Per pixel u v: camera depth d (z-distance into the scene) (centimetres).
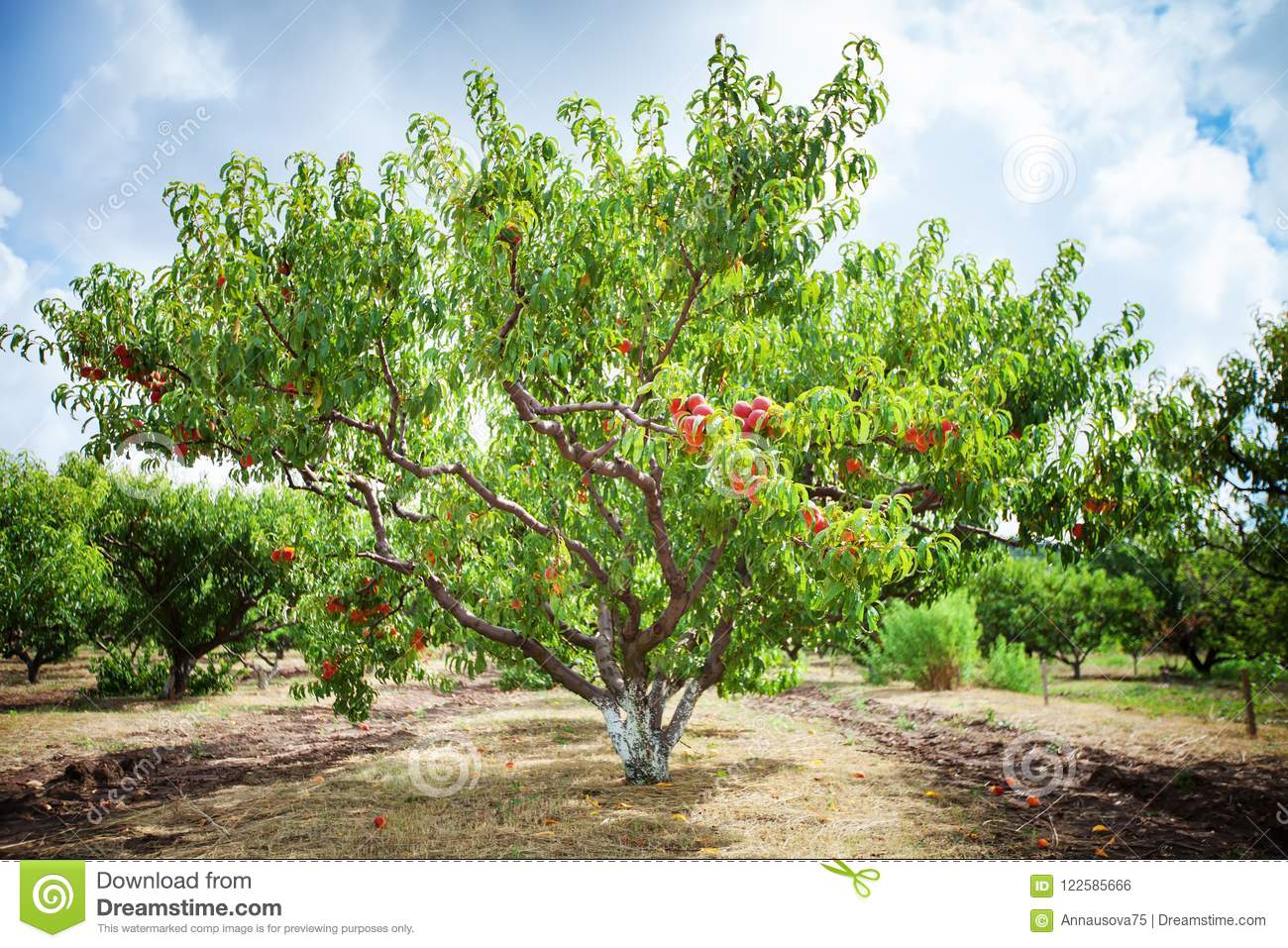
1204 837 507
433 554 611
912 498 656
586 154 535
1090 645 1577
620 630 700
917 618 1417
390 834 528
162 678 1416
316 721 1086
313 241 515
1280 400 704
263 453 536
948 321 656
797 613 642
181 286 514
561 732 980
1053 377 677
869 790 653
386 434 655
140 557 1339
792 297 542
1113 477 629
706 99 516
